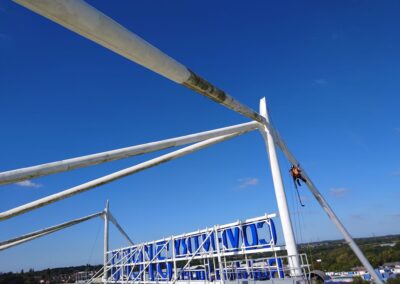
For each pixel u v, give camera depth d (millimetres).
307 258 16047
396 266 87812
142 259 33125
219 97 12859
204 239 22703
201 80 10812
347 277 63938
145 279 30797
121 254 40125
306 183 20625
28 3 5453
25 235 23891
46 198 15031
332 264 89062
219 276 20922
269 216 17906
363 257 19406
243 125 17844
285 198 17953
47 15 5879
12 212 14562
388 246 137750
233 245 19875
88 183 15477
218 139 18016
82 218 31547
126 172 15875
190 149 17344
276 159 18703
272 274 17422
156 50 8195
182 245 25469
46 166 10438
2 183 9555
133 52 7699
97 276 44719
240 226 19672
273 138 19172
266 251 17734
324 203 20531
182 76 9797
